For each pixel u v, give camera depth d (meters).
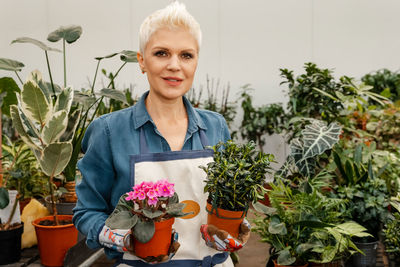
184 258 1.17
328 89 3.26
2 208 2.37
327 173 2.68
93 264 2.53
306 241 2.04
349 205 2.42
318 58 5.68
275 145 5.61
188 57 1.12
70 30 2.64
